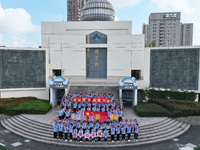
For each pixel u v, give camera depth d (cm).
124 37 3195
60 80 2420
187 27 11662
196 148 1509
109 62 3244
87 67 3397
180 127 1958
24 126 1852
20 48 2639
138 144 1548
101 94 2381
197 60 2514
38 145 1525
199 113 2164
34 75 2720
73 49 3259
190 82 2578
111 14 3656
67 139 1580
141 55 3191
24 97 2664
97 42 3284
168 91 2680
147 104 2448
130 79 2434
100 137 1573
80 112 1848
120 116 1912
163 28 10494
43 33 3428
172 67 2661
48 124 1814
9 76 2627
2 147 1473
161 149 1486
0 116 2169
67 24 3416
